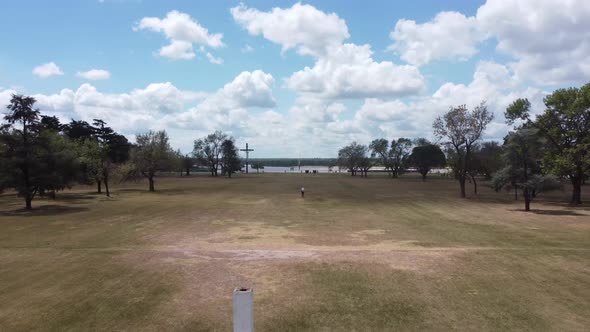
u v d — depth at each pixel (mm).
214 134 118562
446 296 10477
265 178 101688
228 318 9133
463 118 43750
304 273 12469
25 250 16031
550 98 36969
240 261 14031
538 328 8594
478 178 88375
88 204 35406
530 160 30766
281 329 8570
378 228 22359
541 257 14586
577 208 32656
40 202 37094
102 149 47750
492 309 9625
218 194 48156
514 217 27031
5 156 30609
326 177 109812
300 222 24781
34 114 31312
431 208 33000
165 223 24109
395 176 109562
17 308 9766
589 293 10750
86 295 10633
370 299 10250
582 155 34719
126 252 15641
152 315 9328
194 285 11414
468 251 15586
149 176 54406
